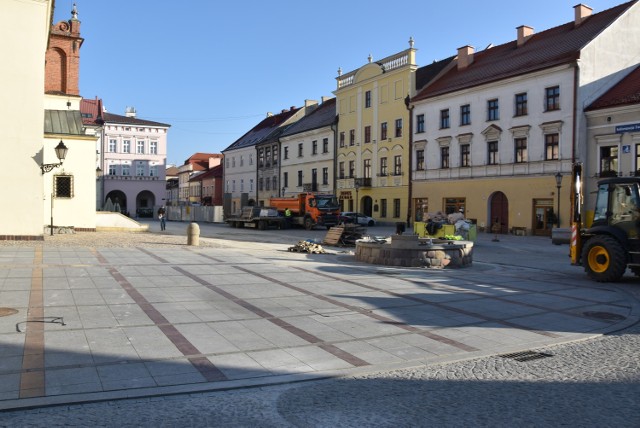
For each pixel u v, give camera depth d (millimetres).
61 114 26797
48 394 4898
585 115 32562
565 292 11883
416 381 5625
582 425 4465
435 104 43500
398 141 47781
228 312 8633
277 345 6859
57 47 34969
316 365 6105
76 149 25219
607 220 13742
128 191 70625
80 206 25359
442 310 9453
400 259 15930
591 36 33531
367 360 6367
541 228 34906
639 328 8461
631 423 4516
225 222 50312
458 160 41188
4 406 4582
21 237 19250
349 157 54562
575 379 5754
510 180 36750
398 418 4582
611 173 31016
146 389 5125
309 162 60969
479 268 16516
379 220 50125
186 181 104688
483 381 5652
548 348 7152
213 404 4844
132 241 21469
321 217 40188
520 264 18609
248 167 75750
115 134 69938
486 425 4449
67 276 11289
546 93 34438
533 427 4418
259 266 14352
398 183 47719
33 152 19406
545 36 39688
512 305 10141
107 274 11758
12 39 19234
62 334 6914
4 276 11000
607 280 13461
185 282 11195
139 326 7492
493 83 37906
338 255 19406
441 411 4754
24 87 19328
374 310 9234
